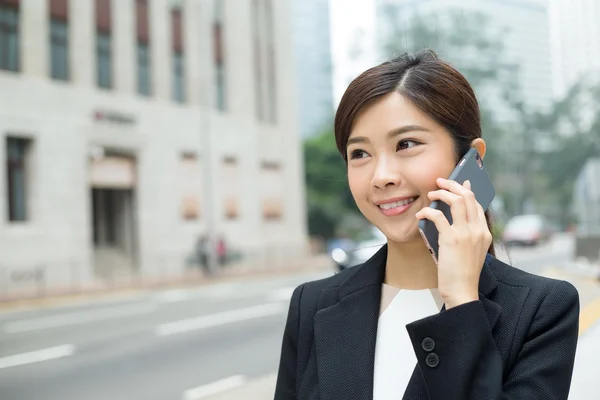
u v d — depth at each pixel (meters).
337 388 1.23
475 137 1.26
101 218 23.23
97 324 11.52
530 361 1.15
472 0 93.00
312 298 1.41
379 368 1.23
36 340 9.99
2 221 18.25
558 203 77.94
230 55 27.00
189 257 24.25
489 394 1.05
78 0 20.77
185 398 6.12
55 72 20.31
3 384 7.07
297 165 30.17
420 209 1.21
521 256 23.39
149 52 23.52
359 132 1.23
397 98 1.20
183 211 24.31
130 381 7.00
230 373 7.20
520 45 104.81
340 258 9.03
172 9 24.69
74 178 20.28
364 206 1.26
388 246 1.31
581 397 3.87
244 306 13.29
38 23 19.53
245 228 27.05
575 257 18.34
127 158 22.56
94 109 21.11
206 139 22.64
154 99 23.47
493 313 1.18
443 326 1.08
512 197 67.38
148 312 12.95
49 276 19.28
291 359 1.43
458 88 1.21
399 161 1.20
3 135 18.55
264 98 29.17
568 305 1.19
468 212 1.14
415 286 1.28
